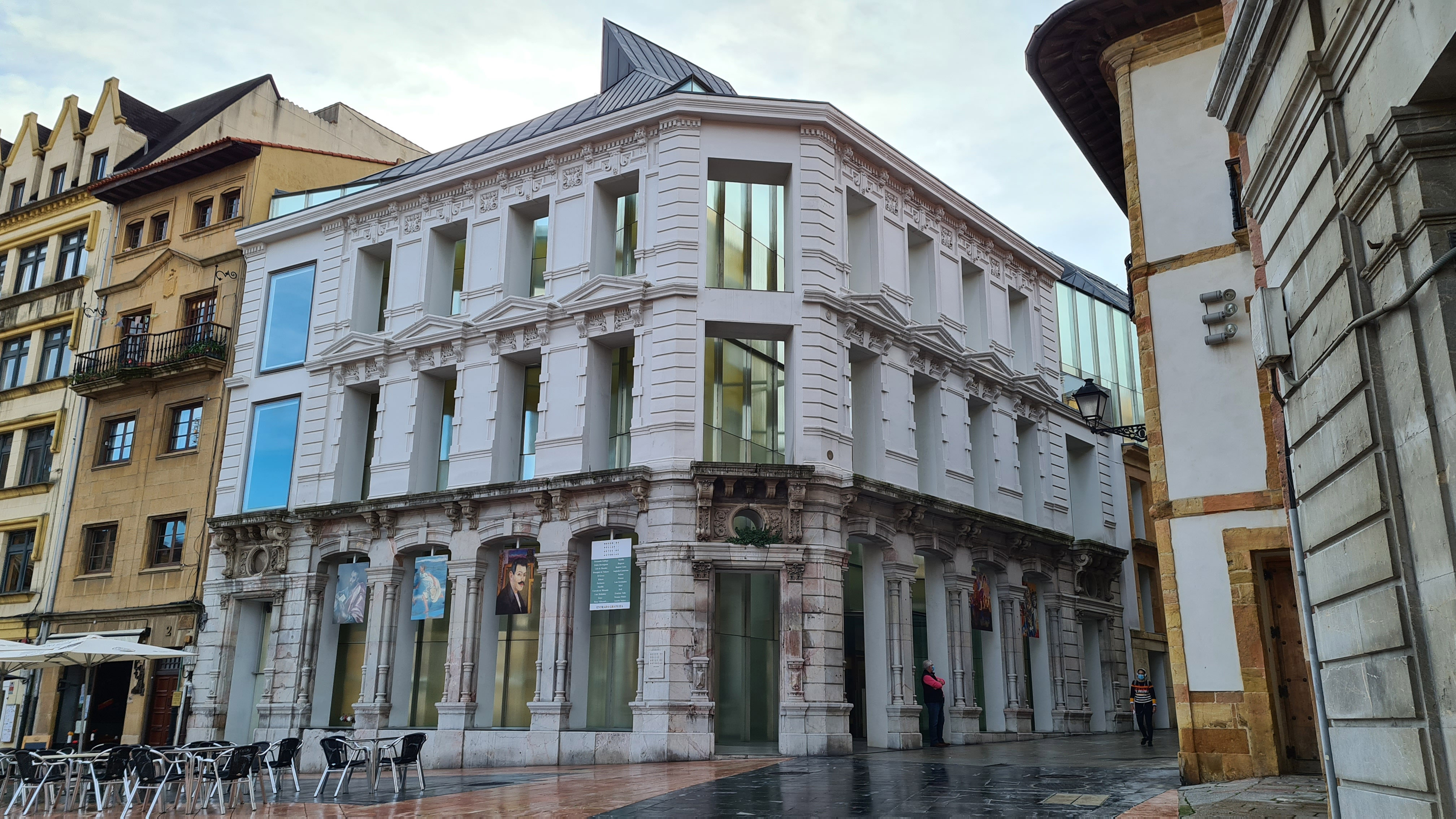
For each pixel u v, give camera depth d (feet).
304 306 107.24
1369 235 25.13
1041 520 110.52
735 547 78.89
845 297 87.61
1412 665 23.70
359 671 95.66
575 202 92.07
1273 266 31.55
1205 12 55.42
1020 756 71.56
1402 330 23.84
